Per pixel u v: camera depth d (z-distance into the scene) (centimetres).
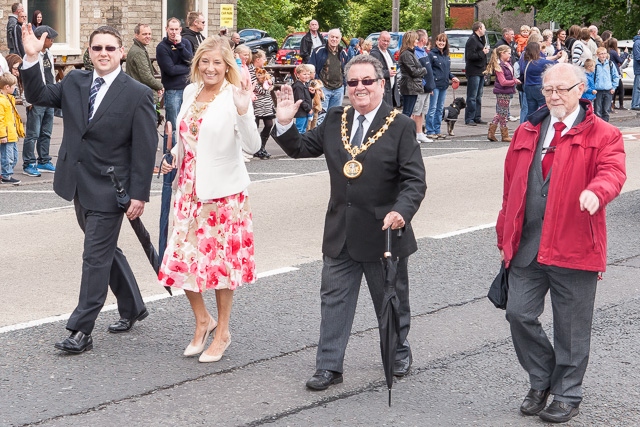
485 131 2158
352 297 624
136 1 2841
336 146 612
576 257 553
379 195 604
